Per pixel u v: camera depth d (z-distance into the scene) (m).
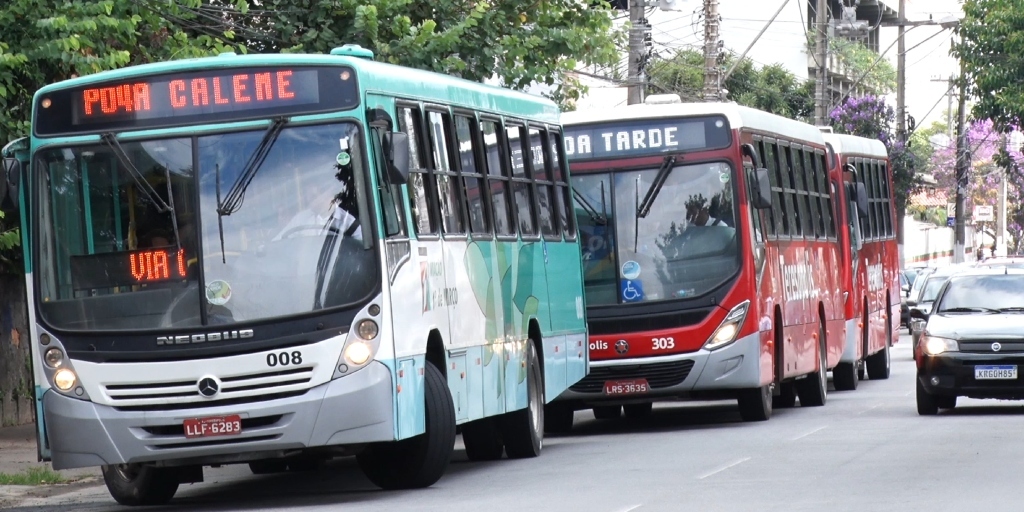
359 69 19.22
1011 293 33.69
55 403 19.14
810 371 35.19
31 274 19.53
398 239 19.52
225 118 19.11
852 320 40.66
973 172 130.62
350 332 18.70
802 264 35.09
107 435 18.94
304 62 19.19
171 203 19.02
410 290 19.72
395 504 18.94
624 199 30.16
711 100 51.97
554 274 26.67
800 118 92.00
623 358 29.73
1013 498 17.84
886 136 91.44
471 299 22.23
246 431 18.70
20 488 24.12
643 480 20.72
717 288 29.70
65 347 19.11
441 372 20.95
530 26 35.31
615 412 37.53
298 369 18.67
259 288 18.77
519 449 25.08
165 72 19.28
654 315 29.75
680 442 26.94
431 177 21.19
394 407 18.91
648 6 54.53
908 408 34.06
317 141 19.05
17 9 25.44
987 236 162.25
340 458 27.75
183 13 29.83
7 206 19.92
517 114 25.64
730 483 19.98
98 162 19.28
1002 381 30.78
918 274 76.25
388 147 19.09
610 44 36.22
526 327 24.81
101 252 19.14
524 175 25.64
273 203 18.94
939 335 31.36
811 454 23.69
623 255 30.02
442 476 22.52
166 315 18.86
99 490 24.05
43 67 27.02
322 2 32.50
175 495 22.77
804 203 36.25
